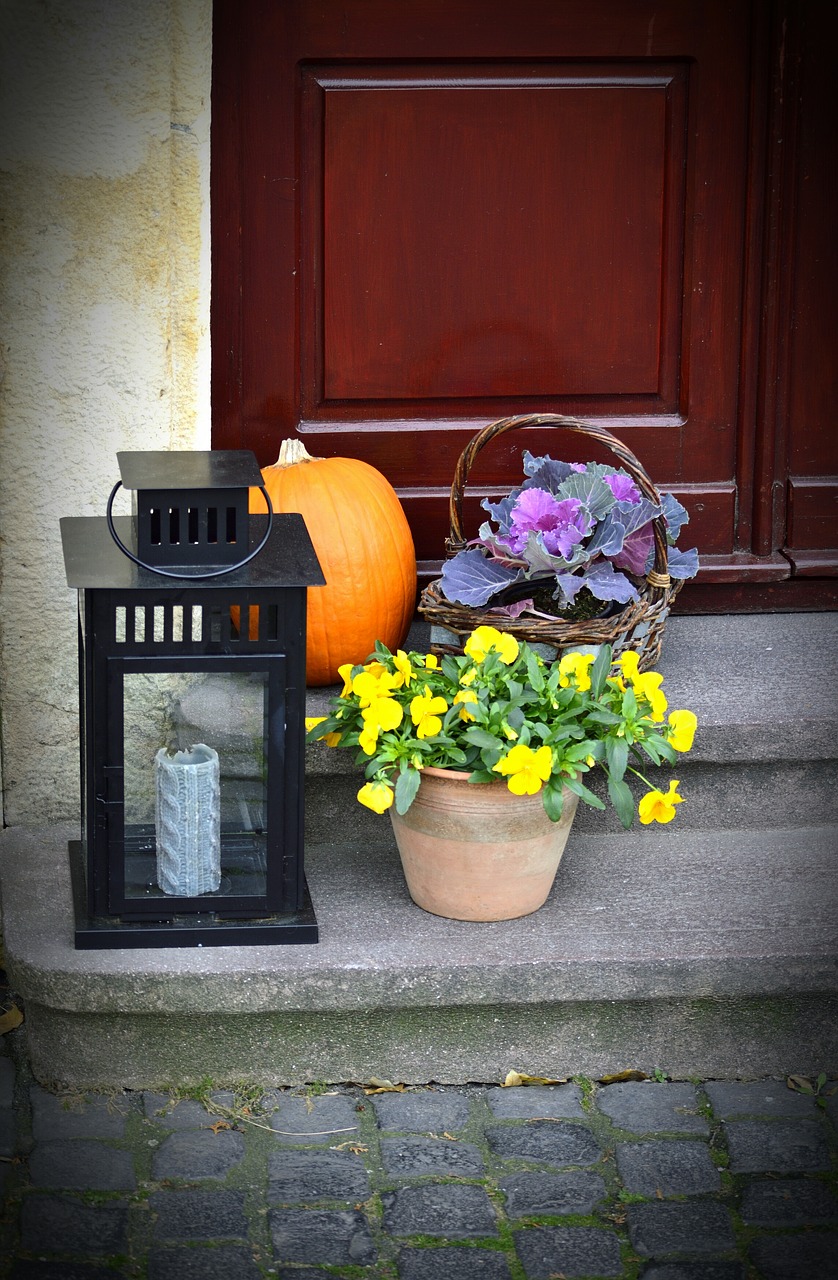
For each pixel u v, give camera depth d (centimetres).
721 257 352
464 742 269
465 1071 272
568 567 295
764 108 344
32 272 290
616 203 346
